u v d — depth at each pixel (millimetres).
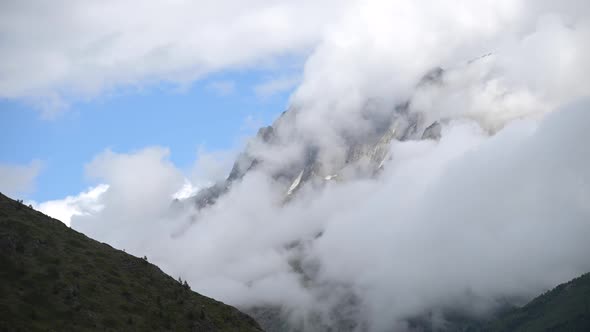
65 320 100375
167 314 118812
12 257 111500
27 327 93250
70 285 110188
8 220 125125
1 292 99875
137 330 107688
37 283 106875
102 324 104188
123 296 117312
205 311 129250
